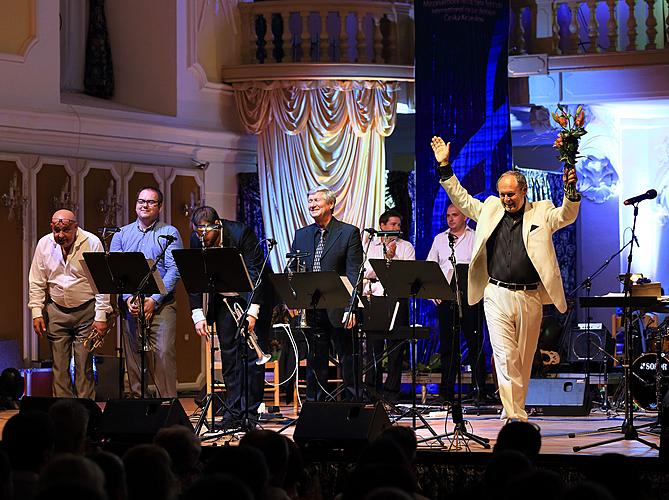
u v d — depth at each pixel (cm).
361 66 1435
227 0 1480
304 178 1452
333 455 782
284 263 1456
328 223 981
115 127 1370
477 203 899
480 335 1194
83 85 1452
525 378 876
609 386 1264
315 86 1439
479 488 491
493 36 1412
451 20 1409
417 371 1366
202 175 1455
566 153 850
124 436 807
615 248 1617
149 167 1405
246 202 1491
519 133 1653
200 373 1444
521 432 530
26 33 1317
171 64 1439
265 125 1461
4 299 1283
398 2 1480
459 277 1172
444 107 1409
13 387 1198
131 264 890
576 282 1641
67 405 601
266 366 1153
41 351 1309
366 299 946
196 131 1442
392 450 498
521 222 872
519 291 867
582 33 1490
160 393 1001
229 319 934
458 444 827
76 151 1352
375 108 1446
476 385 1198
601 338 1225
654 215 1600
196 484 369
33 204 1305
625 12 1498
